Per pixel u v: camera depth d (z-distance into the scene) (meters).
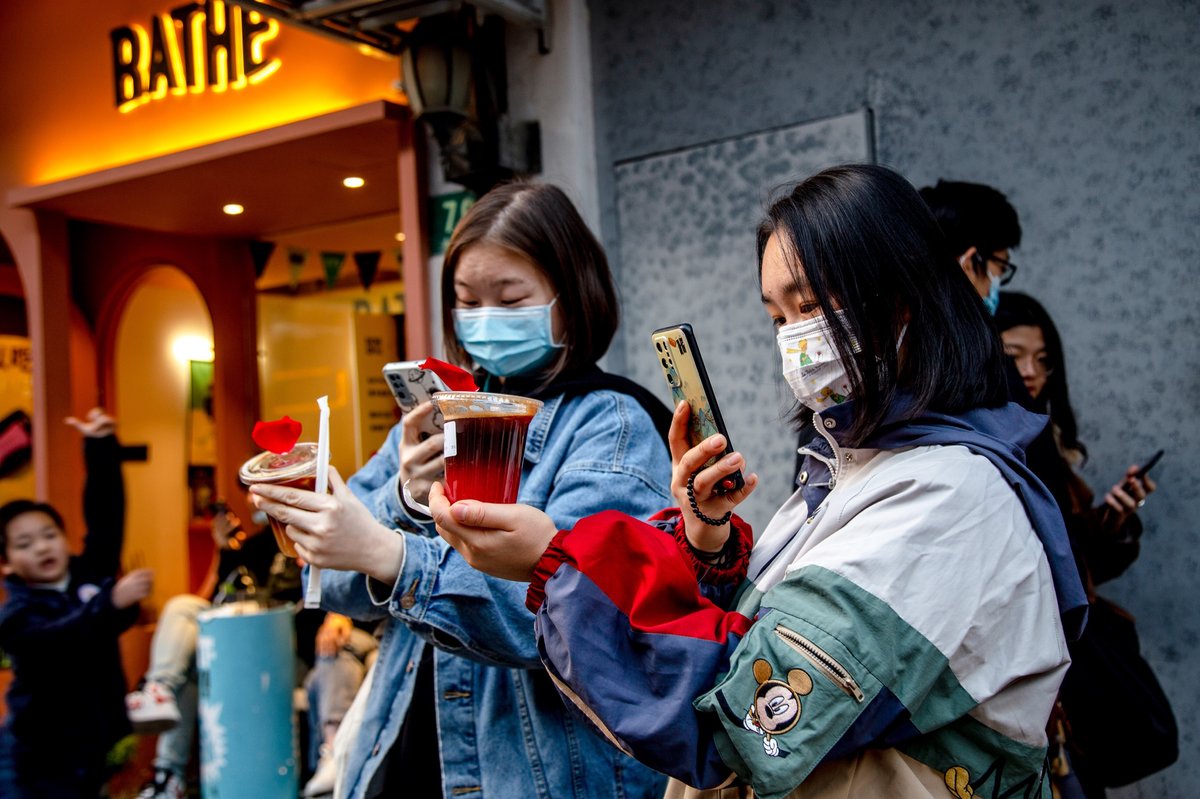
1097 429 2.81
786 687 1.09
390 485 1.94
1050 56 2.87
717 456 1.33
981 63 2.97
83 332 5.88
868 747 1.13
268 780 3.69
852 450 1.29
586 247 2.02
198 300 6.20
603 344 2.04
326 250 6.28
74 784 3.70
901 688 1.08
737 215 3.38
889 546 1.11
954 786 1.14
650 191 3.56
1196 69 2.68
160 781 4.68
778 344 1.29
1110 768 2.26
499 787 1.83
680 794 1.37
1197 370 2.68
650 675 1.19
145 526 6.29
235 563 4.72
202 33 4.84
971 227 2.37
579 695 1.23
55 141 5.46
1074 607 1.17
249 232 5.91
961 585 1.10
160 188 4.92
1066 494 2.03
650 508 1.84
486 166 3.56
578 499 1.80
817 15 3.24
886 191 1.25
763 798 1.08
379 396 5.56
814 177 1.29
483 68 3.57
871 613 1.09
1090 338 2.83
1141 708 2.21
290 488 1.61
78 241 5.94
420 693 1.99
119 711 3.86
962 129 3.01
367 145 4.23
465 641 1.70
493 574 1.35
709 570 1.41
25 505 3.85
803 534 1.31
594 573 1.24
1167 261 2.72
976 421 1.25
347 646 4.27
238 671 3.68
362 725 2.02
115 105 5.22
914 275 1.23
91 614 3.75
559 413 1.96
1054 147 2.87
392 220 5.62
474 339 1.98
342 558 1.61
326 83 4.41
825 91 3.23
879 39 3.14
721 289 3.41
